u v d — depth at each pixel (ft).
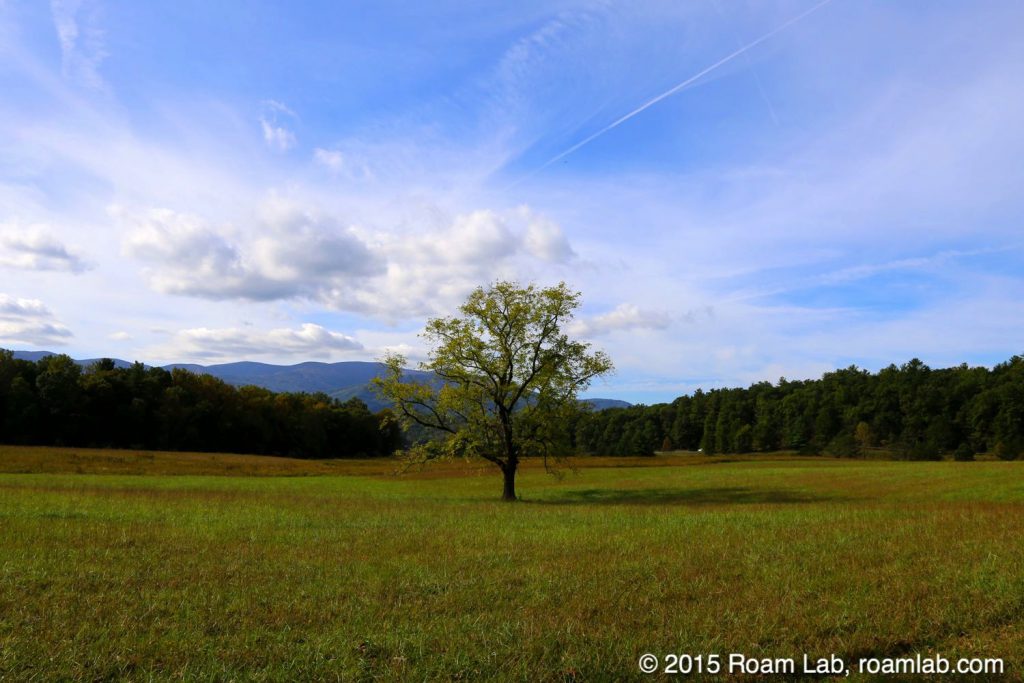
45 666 23.03
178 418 337.93
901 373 383.45
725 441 443.32
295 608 31.37
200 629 27.91
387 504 98.07
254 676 22.63
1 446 257.14
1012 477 140.67
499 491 161.27
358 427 454.40
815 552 45.60
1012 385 292.20
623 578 38.24
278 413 397.19
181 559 44.24
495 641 26.17
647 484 173.99
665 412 520.42
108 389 317.83
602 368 134.72
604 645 25.81
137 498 96.17
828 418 383.65
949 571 37.04
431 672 23.12
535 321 132.46
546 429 132.87
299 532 60.08
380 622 29.22
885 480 155.84
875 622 28.09
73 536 52.65
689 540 53.16
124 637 26.35
